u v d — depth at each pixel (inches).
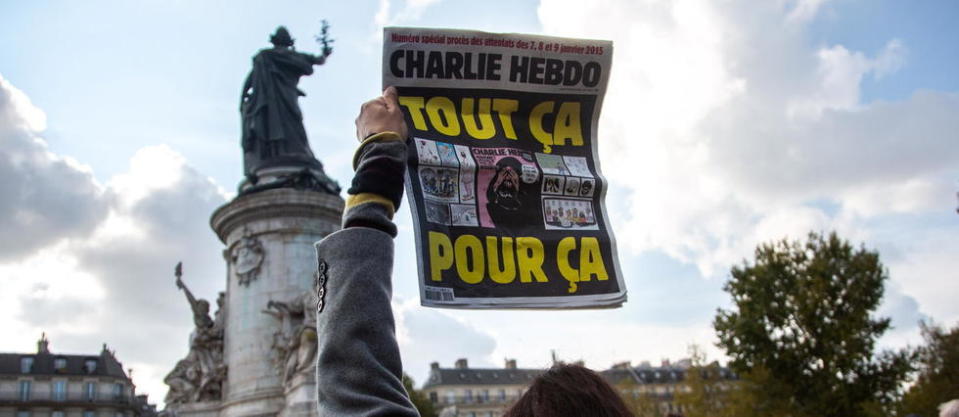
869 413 1268.5
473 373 3865.7
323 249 106.5
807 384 1353.3
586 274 169.0
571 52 181.6
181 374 974.4
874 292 1357.0
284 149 1080.2
